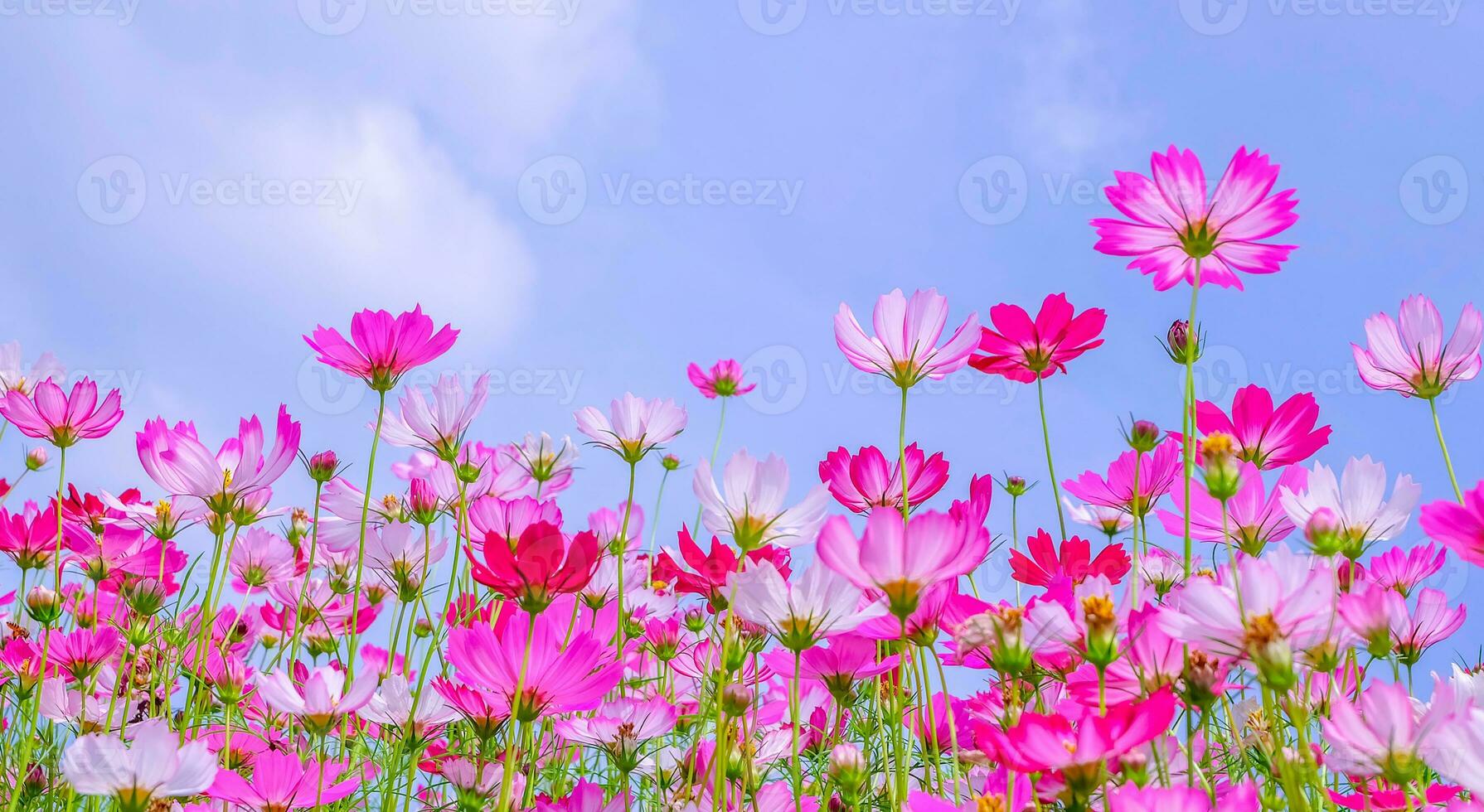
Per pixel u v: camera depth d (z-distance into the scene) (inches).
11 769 61.1
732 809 53.2
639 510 60.9
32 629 65.0
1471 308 52.8
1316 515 47.2
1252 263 50.5
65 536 62.8
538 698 50.1
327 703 52.9
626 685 61.6
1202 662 47.3
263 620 70.3
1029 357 55.5
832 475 55.3
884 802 55.3
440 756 57.2
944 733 54.7
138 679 62.7
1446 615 51.4
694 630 63.9
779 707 56.2
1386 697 45.8
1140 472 55.9
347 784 53.7
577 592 50.4
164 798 50.4
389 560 61.2
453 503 61.2
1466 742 44.8
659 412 60.6
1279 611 45.8
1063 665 50.3
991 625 48.1
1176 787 45.6
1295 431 54.2
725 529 52.4
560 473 61.1
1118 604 48.6
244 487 57.4
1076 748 45.9
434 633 55.1
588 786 54.6
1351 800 49.4
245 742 59.7
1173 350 54.6
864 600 51.9
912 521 47.8
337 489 62.2
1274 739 47.7
